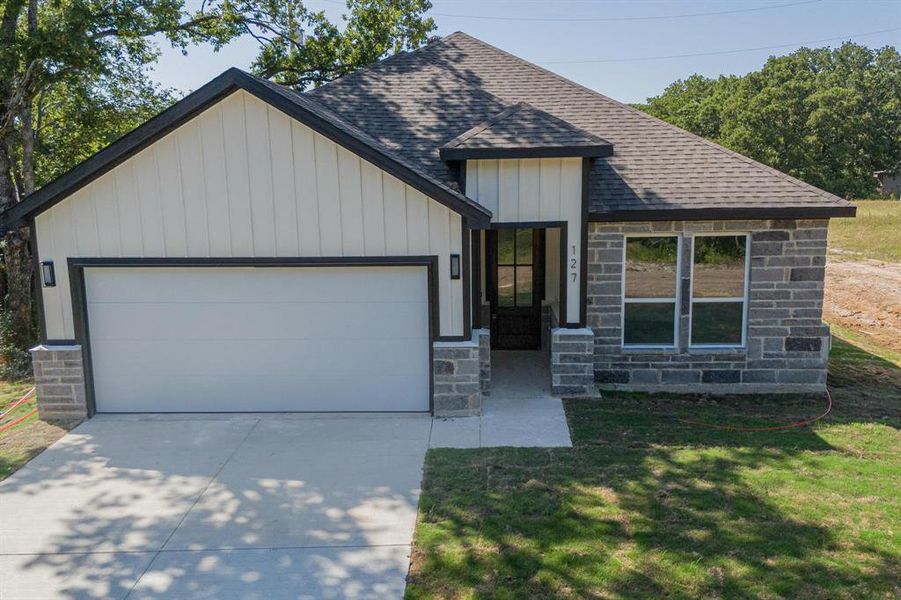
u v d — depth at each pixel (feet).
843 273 78.95
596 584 17.63
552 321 39.37
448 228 29.43
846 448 27.14
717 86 273.54
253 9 63.72
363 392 31.24
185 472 25.32
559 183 32.09
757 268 34.09
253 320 30.91
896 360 42.42
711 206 32.81
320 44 69.82
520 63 44.06
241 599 17.63
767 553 18.93
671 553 18.98
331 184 29.35
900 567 18.21
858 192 206.28
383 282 30.35
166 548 20.13
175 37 59.47
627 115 39.65
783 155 214.48
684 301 34.65
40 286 30.60
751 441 27.86
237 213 29.73
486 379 33.58
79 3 44.88
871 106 218.38
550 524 20.74
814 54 289.74
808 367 34.88
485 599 17.17
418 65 43.78
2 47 42.91
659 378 35.27
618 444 27.40
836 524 20.53
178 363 31.32
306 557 19.47
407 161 33.47
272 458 26.43
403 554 19.44
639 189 34.19
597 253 34.27
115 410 31.73
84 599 17.80
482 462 25.62
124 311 30.99
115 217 29.94
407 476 24.54
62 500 23.26
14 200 48.29
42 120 60.08
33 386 39.68
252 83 28.09
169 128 29.04
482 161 31.96
